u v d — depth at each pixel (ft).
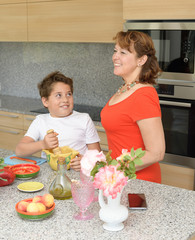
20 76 14.21
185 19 8.46
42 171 6.22
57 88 7.11
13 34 12.10
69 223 4.48
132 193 5.25
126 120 6.01
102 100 12.32
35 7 11.32
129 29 9.16
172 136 9.17
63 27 10.85
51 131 6.16
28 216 4.47
